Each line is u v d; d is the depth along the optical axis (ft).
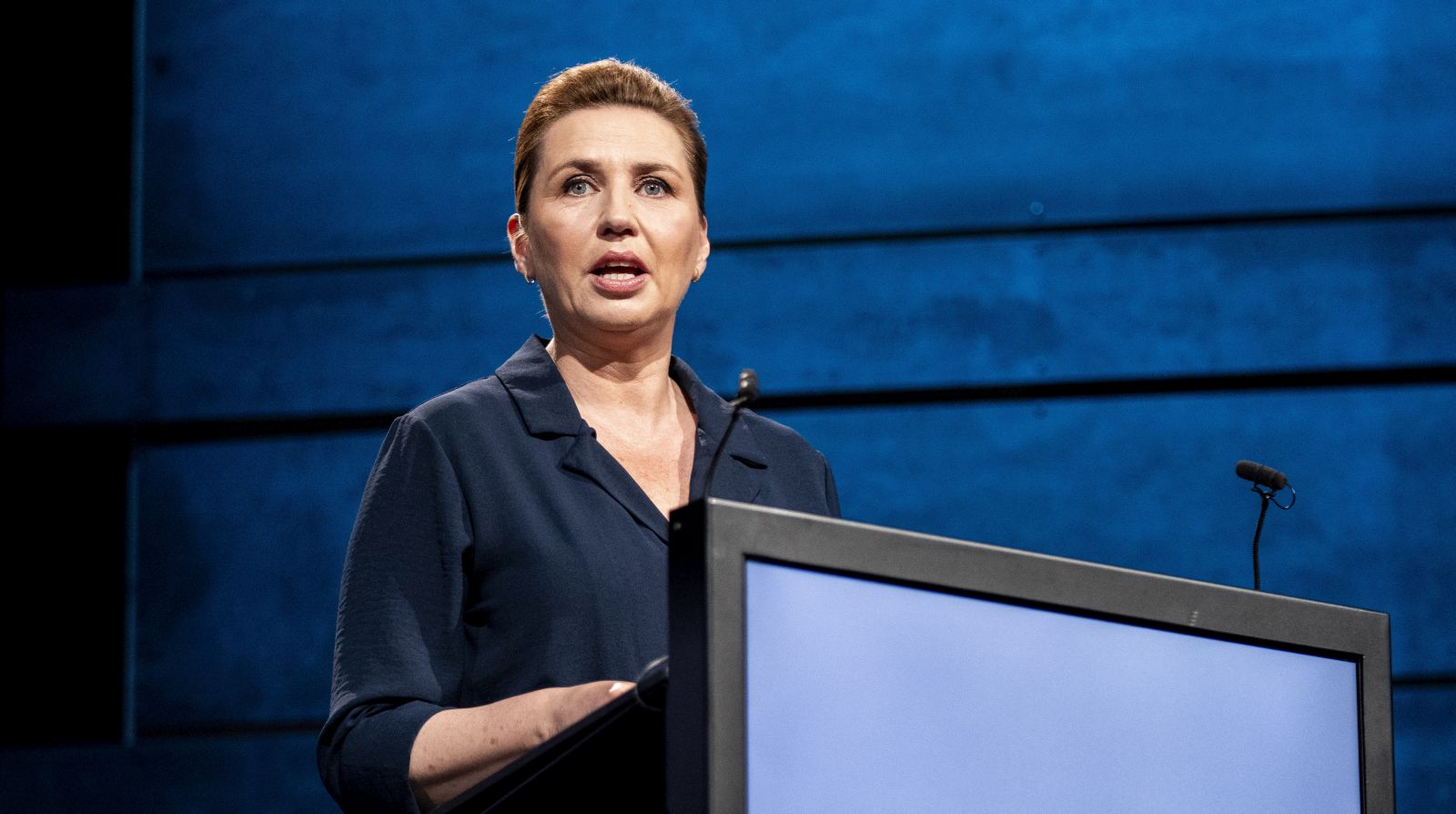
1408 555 36.19
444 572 14.14
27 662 38.32
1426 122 37.47
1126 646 10.48
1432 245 37.27
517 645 13.94
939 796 9.48
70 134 40.04
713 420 16.30
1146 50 38.17
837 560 9.36
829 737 9.15
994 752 9.75
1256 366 37.11
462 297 39.06
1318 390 37.04
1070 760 10.03
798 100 38.65
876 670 9.41
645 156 15.71
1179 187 37.76
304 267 39.52
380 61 39.73
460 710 11.93
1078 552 36.60
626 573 14.28
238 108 39.86
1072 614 10.30
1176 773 10.43
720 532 8.92
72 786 37.96
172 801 37.78
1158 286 37.55
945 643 9.73
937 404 37.78
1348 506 36.42
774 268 38.27
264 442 39.01
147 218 39.73
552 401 15.33
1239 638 11.00
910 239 38.37
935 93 38.47
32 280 39.83
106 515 38.86
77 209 39.99
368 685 13.26
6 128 39.99
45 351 39.50
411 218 39.27
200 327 39.45
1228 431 36.91
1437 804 35.37
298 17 39.99
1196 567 36.40
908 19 38.70
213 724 38.04
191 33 40.06
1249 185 37.58
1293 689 11.16
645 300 15.44
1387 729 11.41
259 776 37.83
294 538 38.55
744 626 8.91
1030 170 38.11
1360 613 11.51
